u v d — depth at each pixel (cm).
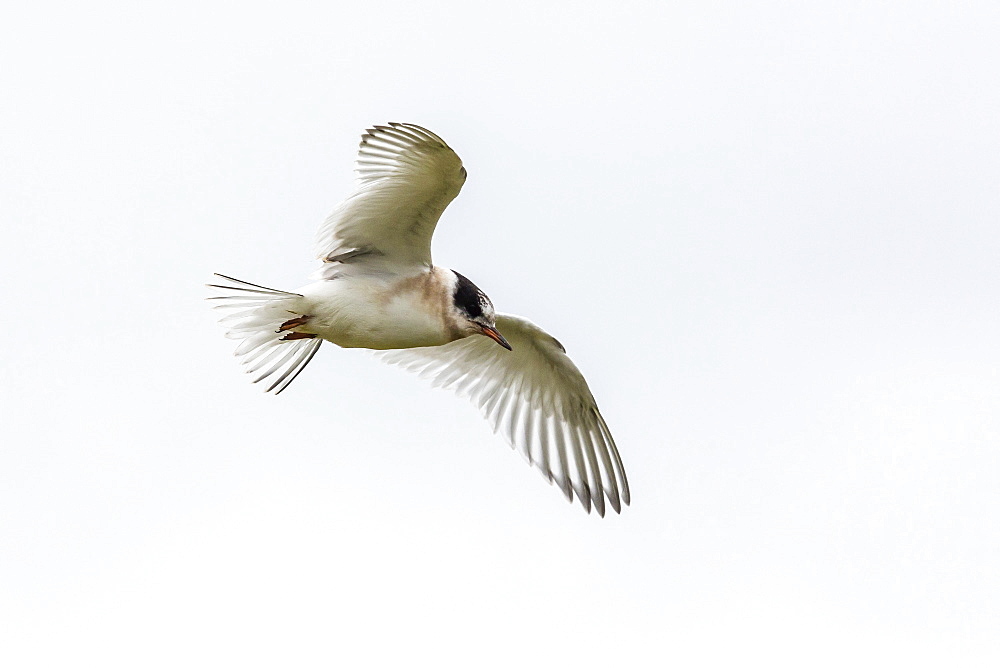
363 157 1403
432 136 1338
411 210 1442
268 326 1497
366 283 1490
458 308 1523
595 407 1741
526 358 1727
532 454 1759
